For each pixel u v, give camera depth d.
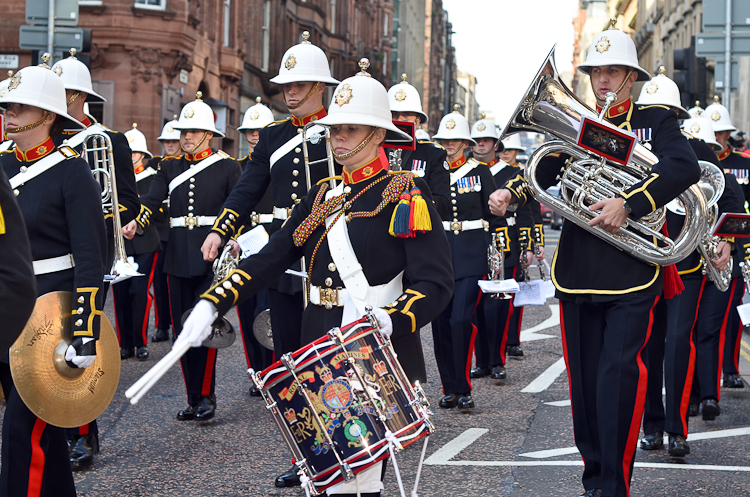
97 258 4.25
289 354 3.34
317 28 41.00
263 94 34.59
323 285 3.77
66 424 4.05
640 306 4.68
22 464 3.98
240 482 5.27
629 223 4.69
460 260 7.68
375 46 56.47
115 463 5.66
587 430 4.84
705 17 13.26
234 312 11.09
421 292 3.53
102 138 5.85
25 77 4.34
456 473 5.42
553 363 9.53
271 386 3.36
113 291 9.48
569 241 4.85
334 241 3.71
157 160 11.45
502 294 7.75
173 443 6.15
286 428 3.35
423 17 95.25
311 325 3.82
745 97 26.27
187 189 7.64
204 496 5.00
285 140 5.57
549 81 4.57
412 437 3.35
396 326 3.44
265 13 35.53
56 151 4.41
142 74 23.56
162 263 10.51
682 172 4.55
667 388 5.86
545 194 4.76
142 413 7.03
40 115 4.39
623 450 4.61
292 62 5.45
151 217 7.88
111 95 23.45
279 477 5.17
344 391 3.30
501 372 8.59
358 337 3.35
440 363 7.39
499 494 5.00
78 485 5.19
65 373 4.08
